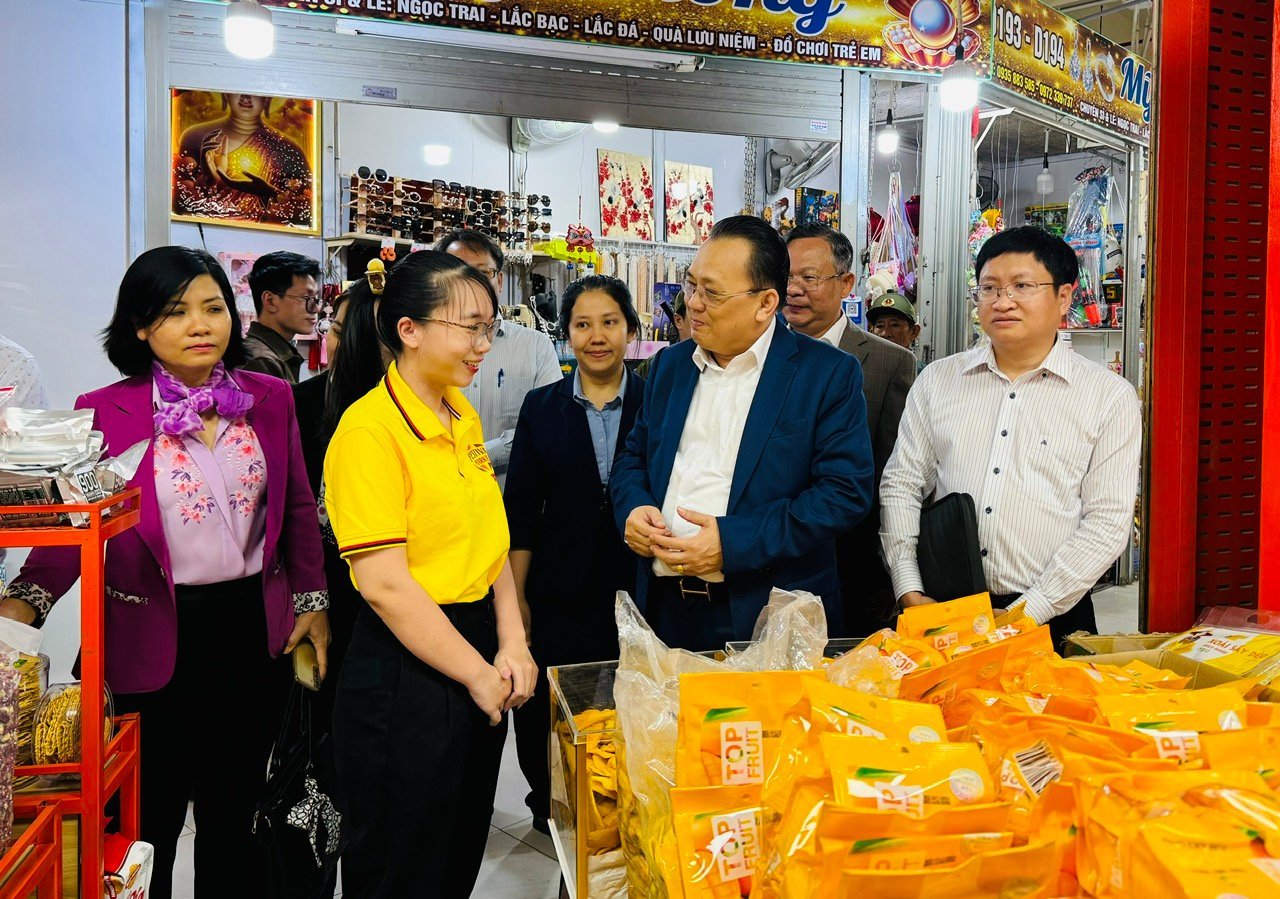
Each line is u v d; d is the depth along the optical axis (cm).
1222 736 78
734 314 178
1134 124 546
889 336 350
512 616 184
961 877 64
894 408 272
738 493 181
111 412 182
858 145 396
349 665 168
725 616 182
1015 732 86
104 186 319
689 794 88
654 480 193
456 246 276
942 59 399
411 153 487
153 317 177
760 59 374
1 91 307
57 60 311
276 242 438
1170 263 123
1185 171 121
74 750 127
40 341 315
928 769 76
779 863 73
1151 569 127
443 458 166
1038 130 541
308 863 187
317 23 335
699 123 376
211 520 186
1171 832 61
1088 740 80
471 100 353
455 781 165
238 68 329
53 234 314
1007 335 189
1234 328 125
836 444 181
